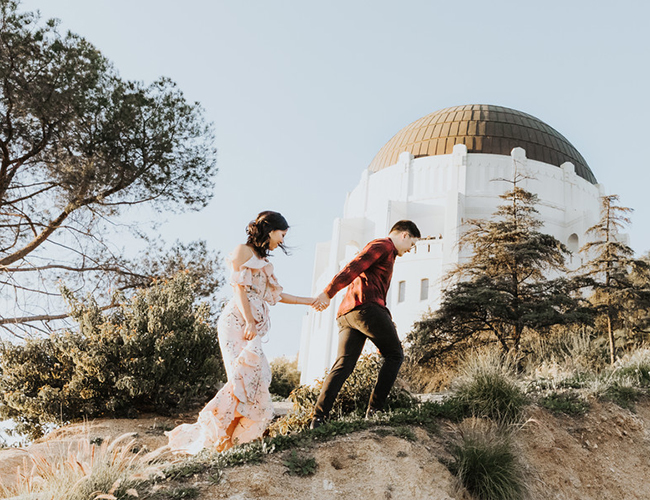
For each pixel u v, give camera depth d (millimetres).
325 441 5645
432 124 49250
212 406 5238
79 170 14586
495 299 19953
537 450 6637
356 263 6066
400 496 5168
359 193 50219
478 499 5598
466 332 21438
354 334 6246
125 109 15250
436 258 37375
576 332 19156
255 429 5465
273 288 5754
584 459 6840
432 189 44844
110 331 10352
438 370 20531
